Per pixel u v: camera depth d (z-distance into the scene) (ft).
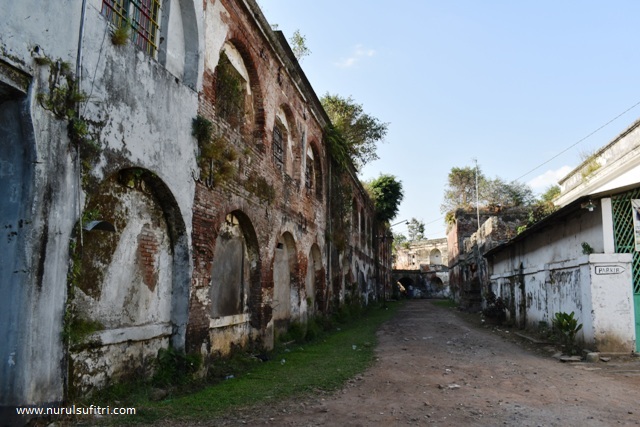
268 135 40.93
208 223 29.04
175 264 26.73
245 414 20.44
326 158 65.67
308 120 55.88
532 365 34.35
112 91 20.57
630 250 37.17
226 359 32.89
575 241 42.39
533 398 23.98
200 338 27.61
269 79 41.65
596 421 19.90
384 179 127.85
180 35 27.89
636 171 56.54
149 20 25.54
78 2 18.75
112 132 20.49
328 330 58.95
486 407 21.97
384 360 35.53
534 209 93.50
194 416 19.92
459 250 129.49
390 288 165.37
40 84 16.83
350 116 96.48
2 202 16.61
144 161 22.72
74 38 18.43
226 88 34.01
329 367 32.45
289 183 47.52
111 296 21.72
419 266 211.61
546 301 49.67
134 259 23.48
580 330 39.55
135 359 23.18
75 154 18.34
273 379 28.17
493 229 82.38
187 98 26.99
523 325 58.90
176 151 25.62
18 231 16.31
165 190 24.89
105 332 20.77
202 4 28.91
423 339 50.16
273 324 43.01
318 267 61.16
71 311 18.08
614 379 29.17
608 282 37.01
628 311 36.58
